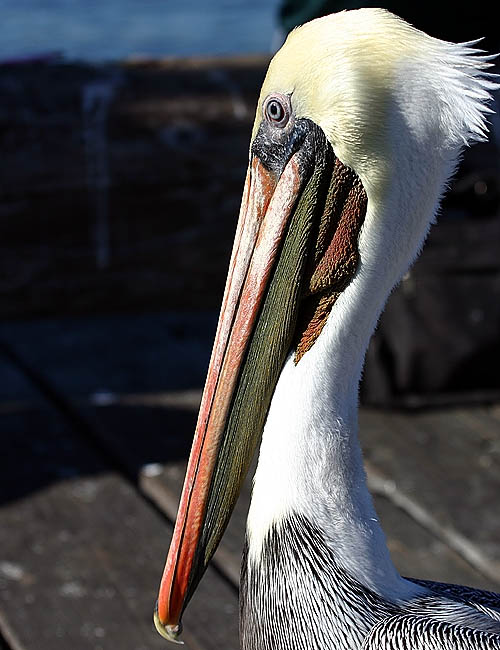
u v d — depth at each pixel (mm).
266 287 2938
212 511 2936
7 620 4344
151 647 4188
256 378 2945
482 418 6035
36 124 6914
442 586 3240
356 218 2896
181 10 16016
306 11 5738
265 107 2936
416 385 6129
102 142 6992
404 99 2797
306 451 2904
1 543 4840
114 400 6160
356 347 2922
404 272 2967
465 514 5098
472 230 6016
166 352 6785
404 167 2830
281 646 2967
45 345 6828
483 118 2799
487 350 6129
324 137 2871
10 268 7008
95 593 4516
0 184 6891
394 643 2744
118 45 14516
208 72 7273
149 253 7184
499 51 5707
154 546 4848
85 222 7059
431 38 2848
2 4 15461
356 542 2910
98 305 7195
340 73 2812
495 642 2664
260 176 2963
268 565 2979
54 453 5602
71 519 5035
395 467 5520
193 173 7125
